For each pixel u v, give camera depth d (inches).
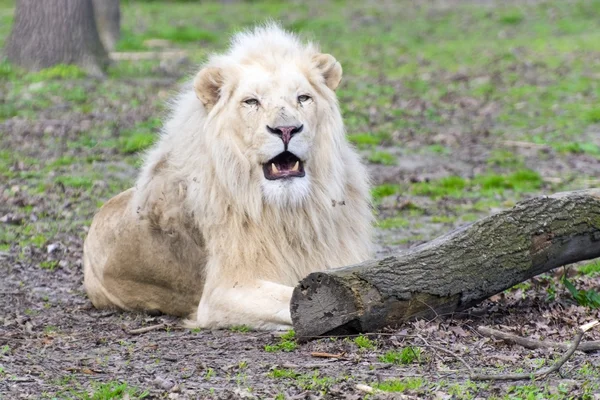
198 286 475.5
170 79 1245.1
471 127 1074.1
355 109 1128.8
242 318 438.9
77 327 467.5
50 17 1216.8
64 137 960.3
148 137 940.0
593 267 545.6
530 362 366.9
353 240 471.2
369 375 356.5
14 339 430.0
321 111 448.5
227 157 440.1
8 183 815.1
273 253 446.6
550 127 1070.4
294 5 2064.5
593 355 376.8
